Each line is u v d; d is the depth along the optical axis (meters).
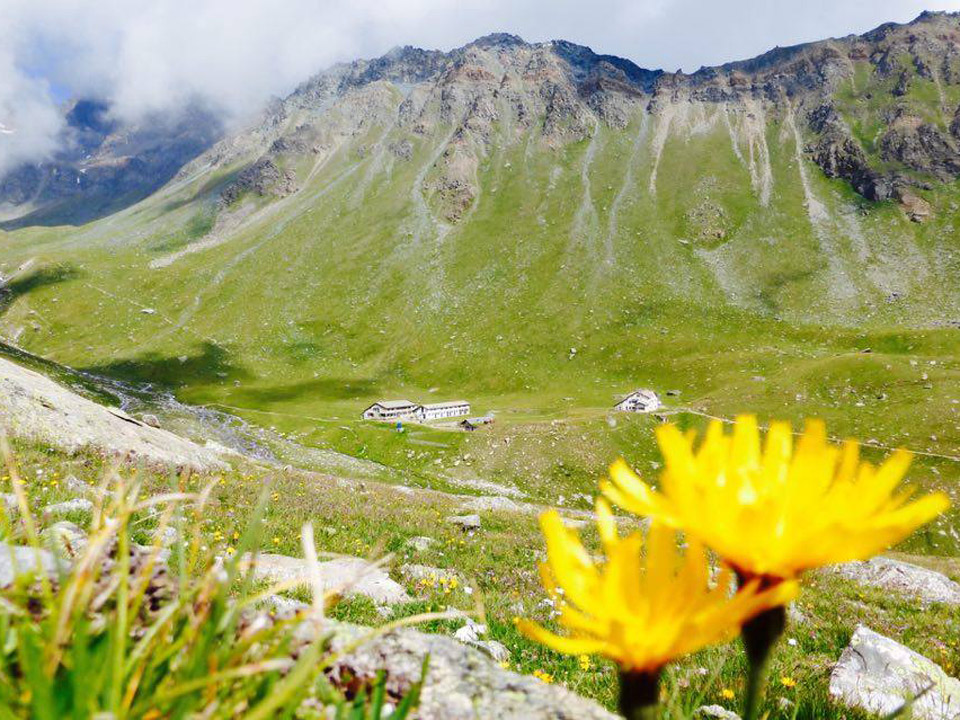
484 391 165.75
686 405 131.50
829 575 19.98
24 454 16.97
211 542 9.62
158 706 1.21
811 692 6.07
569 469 101.56
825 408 120.50
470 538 20.89
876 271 188.25
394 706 2.23
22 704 1.11
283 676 1.83
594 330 182.75
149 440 27.42
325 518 19.09
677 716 1.91
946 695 6.67
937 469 94.12
